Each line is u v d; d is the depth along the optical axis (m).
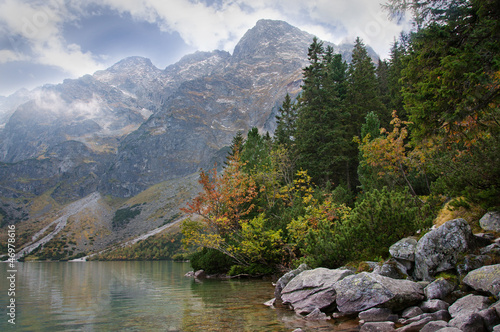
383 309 7.68
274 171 30.12
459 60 8.83
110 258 176.38
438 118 10.03
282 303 10.89
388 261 9.97
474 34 9.41
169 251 166.88
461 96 9.27
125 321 8.85
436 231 9.05
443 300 7.58
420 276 9.04
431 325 6.20
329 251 12.94
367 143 20.67
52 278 28.16
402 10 9.73
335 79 43.66
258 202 28.89
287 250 21.31
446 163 12.17
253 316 9.09
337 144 33.09
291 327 7.61
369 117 25.09
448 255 8.53
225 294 14.20
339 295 8.67
